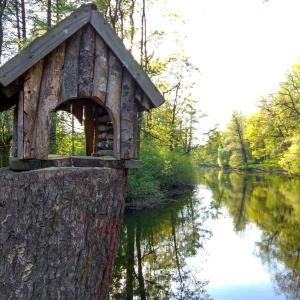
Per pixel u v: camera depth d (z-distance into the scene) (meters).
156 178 17.44
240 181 27.64
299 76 25.70
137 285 6.04
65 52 2.45
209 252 8.03
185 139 25.56
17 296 2.06
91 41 2.52
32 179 2.12
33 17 12.11
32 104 2.33
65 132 10.38
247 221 11.55
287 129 29.53
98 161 2.52
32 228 2.10
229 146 46.25
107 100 2.60
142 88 2.65
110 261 2.45
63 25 2.38
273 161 38.16
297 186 21.25
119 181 2.52
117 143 2.62
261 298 5.70
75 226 2.18
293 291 5.93
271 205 14.66
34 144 2.35
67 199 2.17
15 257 2.08
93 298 2.29
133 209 13.10
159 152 18.00
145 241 8.91
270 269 7.00
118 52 2.57
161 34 14.84
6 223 2.09
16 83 2.32
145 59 14.67
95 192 2.28
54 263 2.13
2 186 2.10
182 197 17.33
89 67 2.51
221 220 11.66
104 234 2.36
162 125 17.64
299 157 26.39
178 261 7.42
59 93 2.43
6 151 8.84
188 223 11.09
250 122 38.50
